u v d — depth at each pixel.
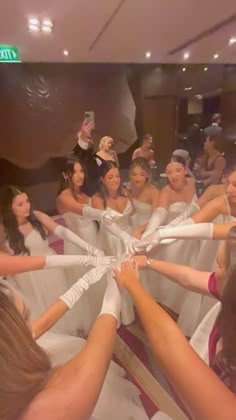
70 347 0.81
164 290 0.95
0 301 0.46
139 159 1.08
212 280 0.75
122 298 0.85
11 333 0.42
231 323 0.45
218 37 1.03
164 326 0.52
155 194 1.05
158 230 0.97
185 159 1.06
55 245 1.01
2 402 0.39
